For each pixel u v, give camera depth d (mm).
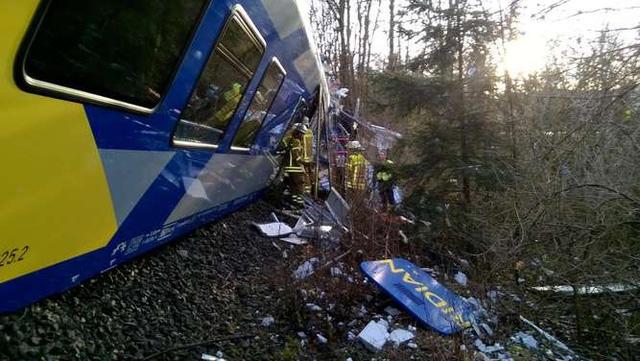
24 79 2041
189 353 3395
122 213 3314
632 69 4086
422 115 7707
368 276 4949
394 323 4547
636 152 5008
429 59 7410
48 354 2648
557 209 5281
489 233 6207
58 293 2984
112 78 2693
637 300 4613
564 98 5059
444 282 5918
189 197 4645
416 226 6965
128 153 3107
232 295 4617
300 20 6371
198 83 3814
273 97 6551
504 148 6965
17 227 2299
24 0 1888
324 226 6742
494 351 4199
